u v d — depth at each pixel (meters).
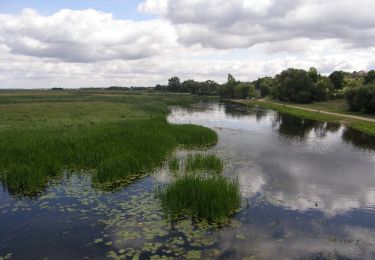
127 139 21.78
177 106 74.38
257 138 29.16
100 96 102.12
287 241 9.78
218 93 150.62
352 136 31.27
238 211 11.91
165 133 25.38
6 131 25.22
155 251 9.01
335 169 18.45
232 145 25.27
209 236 9.95
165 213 11.38
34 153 17.39
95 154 17.64
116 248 9.15
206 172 16.89
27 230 10.22
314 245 9.59
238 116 51.31
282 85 91.06
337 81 97.25
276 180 16.02
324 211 12.20
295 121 44.59
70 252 8.92
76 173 16.27
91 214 11.44
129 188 14.17
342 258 8.93
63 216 11.27
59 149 18.64
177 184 12.23
